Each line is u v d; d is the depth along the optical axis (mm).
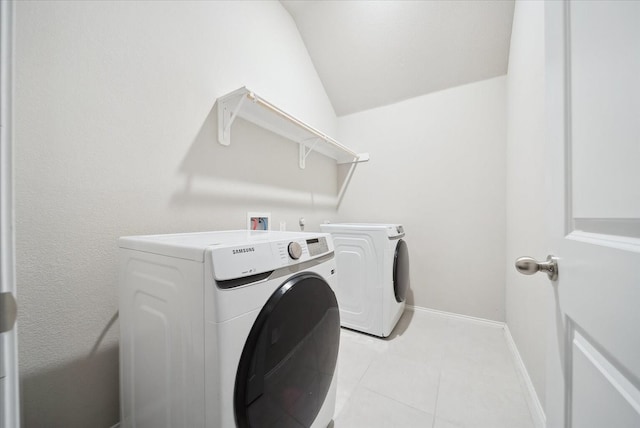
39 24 799
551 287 637
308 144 2273
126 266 857
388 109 2572
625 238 382
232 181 1530
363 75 2438
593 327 442
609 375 404
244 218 1619
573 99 536
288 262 760
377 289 1823
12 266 356
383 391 1273
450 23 1899
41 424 810
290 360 731
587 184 481
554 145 613
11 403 347
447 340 1805
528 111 1313
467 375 1402
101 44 946
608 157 420
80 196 897
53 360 835
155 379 737
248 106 1495
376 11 1979
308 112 2375
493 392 1269
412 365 1495
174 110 1200
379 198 2633
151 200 1110
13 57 362
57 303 845
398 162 2523
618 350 377
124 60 1014
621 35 393
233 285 604
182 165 1238
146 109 1090
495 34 1858
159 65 1139
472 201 2174
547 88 648
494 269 2088
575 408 515
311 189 2400
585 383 477
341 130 2863
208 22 1372
